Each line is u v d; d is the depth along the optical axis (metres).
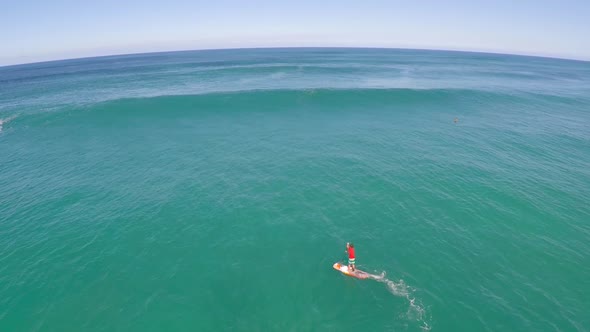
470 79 77.38
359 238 15.90
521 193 20.58
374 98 47.03
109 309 12.02
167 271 13.85
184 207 18.83
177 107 41.47
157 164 25.14
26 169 24.77
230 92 45.94
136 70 96.38
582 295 12.48
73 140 31.30
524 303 12.04
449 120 39.00
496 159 26.47
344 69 90.81
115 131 33.81
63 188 21.48
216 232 16.47
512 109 46.03
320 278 13.26
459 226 16.92
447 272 13.62
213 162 25.34
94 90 59.03
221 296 12.46
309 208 18.59
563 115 43.66
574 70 131.88
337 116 39.84
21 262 14.63
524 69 117.69
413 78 75.31
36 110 40.97
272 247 15.28
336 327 11.04
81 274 13.80
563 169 24.75
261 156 26.52
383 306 11.85
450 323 11.14
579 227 17.03
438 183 21.80
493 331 10.85
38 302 12.41
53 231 16.88
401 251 14.93
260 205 18.94
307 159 25.80
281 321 11.32
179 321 11.41
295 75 76.88
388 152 27.55
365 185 21.39
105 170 24.22
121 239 16.08
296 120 37.81
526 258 14.55
